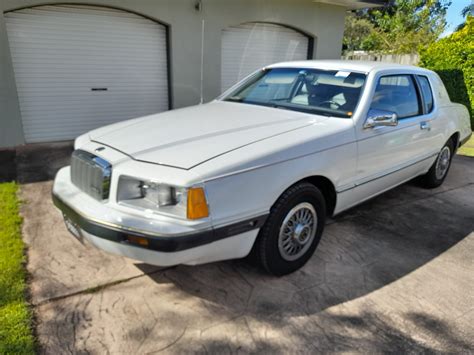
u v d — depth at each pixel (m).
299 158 2.81
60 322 2.49
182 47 8.16
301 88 3.83
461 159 7.39
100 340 2.36
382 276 3.16
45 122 7.30
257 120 3.25
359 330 2.53
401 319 2.65
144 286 2.90
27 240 3.47
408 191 5.32
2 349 2.22
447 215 4.50
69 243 3.45
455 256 3.54
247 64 9.48
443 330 2.56
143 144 2.70
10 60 6.55
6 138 6.86
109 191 2.47
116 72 7.74
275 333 2.47
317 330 2.51
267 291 2.89
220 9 8.41
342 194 3.31
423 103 4.46
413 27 26.55
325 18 10.16
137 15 7.62
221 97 4.33
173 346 2.33
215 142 2.72
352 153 3.26
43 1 6.55
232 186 2.44
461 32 10.63
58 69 7.14
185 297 2.79
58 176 3.08
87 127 7.74
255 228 2.65
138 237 2.27
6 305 2.58
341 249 3.58
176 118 3.38
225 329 2.49
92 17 7.17
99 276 2.99
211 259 2.57
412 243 3.76
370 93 3.50
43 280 2.90
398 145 3.89
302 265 3.21
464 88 10.30
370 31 28.23
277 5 9.21
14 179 5.14
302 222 3.07
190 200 2.27
